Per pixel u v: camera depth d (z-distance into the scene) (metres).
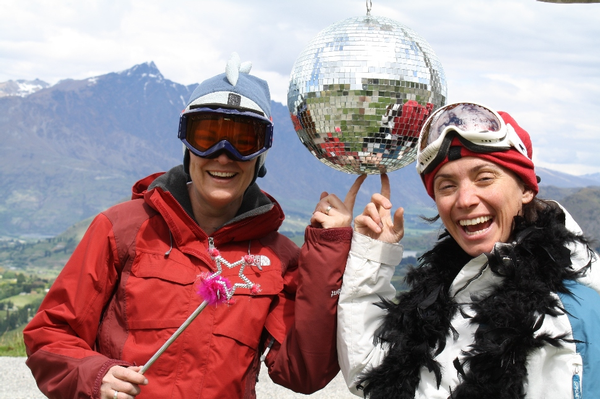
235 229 1.55
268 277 1.56
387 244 1.46
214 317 1.47
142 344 1.46
